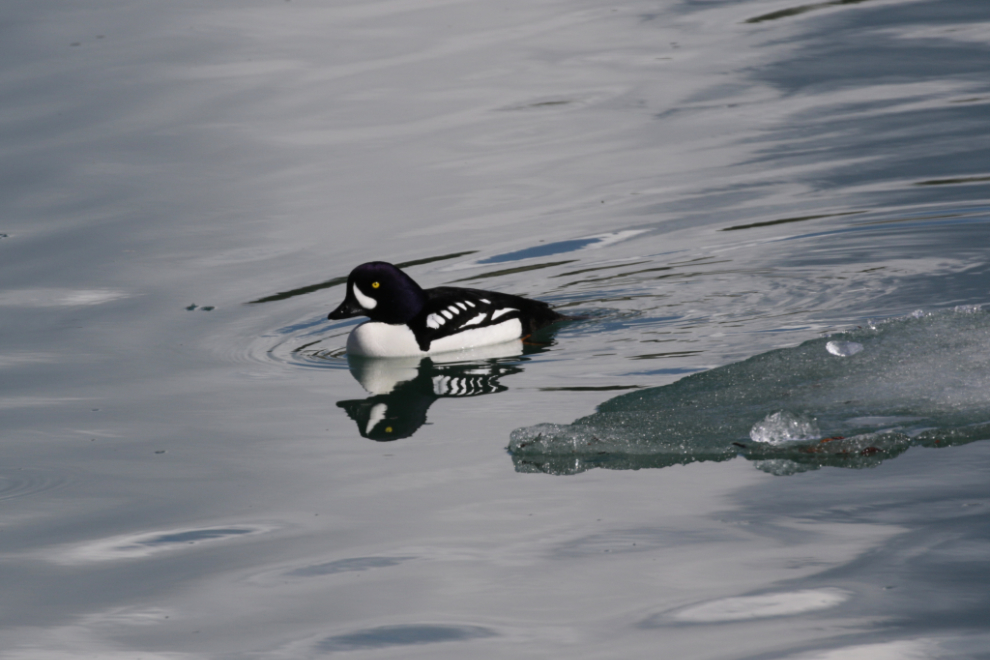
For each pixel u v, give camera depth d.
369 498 9.05
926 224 15.66
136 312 14.39
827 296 13.67
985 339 11.66
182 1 27.69
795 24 25.19
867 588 7.06
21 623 7.26
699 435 10.00
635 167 18.48
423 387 11.91
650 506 8.60
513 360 12.64
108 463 10.03
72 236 16.56
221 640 6.95
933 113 19.80
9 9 26.75
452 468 9.64
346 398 11.70
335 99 21.55
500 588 7.41
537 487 9.12
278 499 9.11
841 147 18.75
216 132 20.27
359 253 15.81
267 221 17.00
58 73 22.81
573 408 10.95
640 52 23.69
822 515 8.21
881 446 9.46
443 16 26.47
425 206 17.36
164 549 8.28
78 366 12.73
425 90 21.97
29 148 19.69
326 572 7.78
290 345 13.48
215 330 13.86
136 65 23.20
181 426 10.94
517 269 15.14
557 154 19.09
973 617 6.65
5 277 15.39
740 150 18.94
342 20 26.20
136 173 18.70
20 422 11.09
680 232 16.12
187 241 16.39
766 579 7.29
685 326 13.16
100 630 7.14
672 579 7.38
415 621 7.05
